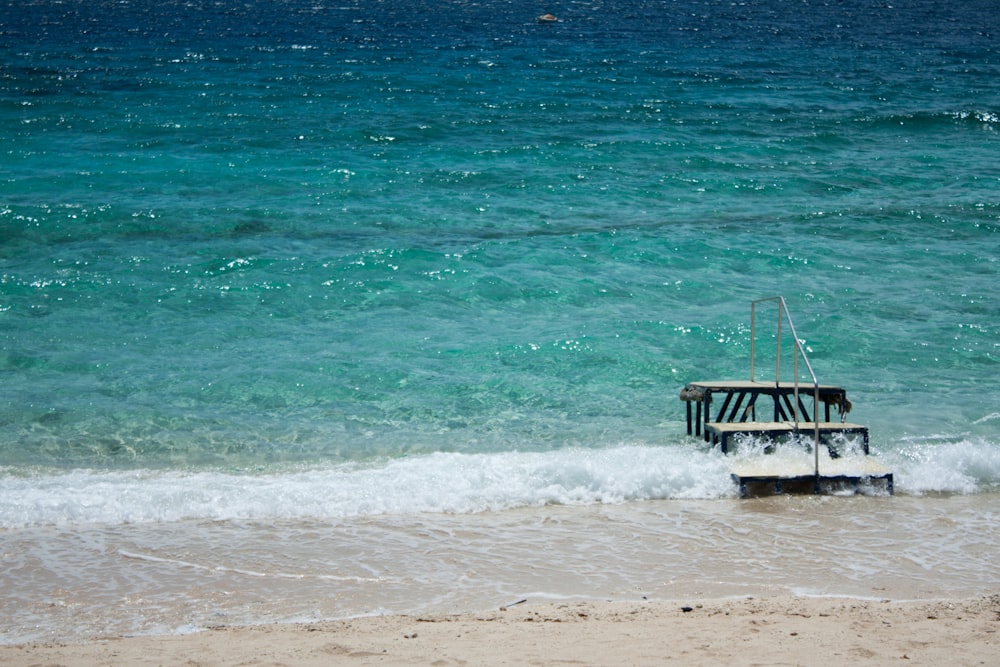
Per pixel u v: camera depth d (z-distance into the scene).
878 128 68.12
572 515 19.05
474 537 17.86
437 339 29.94
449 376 27.23
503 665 11.65
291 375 26.95
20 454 21.84
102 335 29.61
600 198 47.66
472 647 12.45
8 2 192.25
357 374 27.17
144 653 12.49
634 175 51.84
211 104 69.44
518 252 38.25
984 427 24.20
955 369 28.30
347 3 196.25
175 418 24.16
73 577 15.96
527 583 15.87
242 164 52.16
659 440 23.31
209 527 18.14
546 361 28.36
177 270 35.25
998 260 39.00
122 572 16.17
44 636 13.85
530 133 61.78
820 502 19.91
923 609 14.09
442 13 168.62
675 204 47.22
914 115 70.19
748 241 40.56
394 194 47.31
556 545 17.52
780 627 13.23
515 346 29.14
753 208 46.81
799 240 41.12
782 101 77.25
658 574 16.28
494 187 48.97
